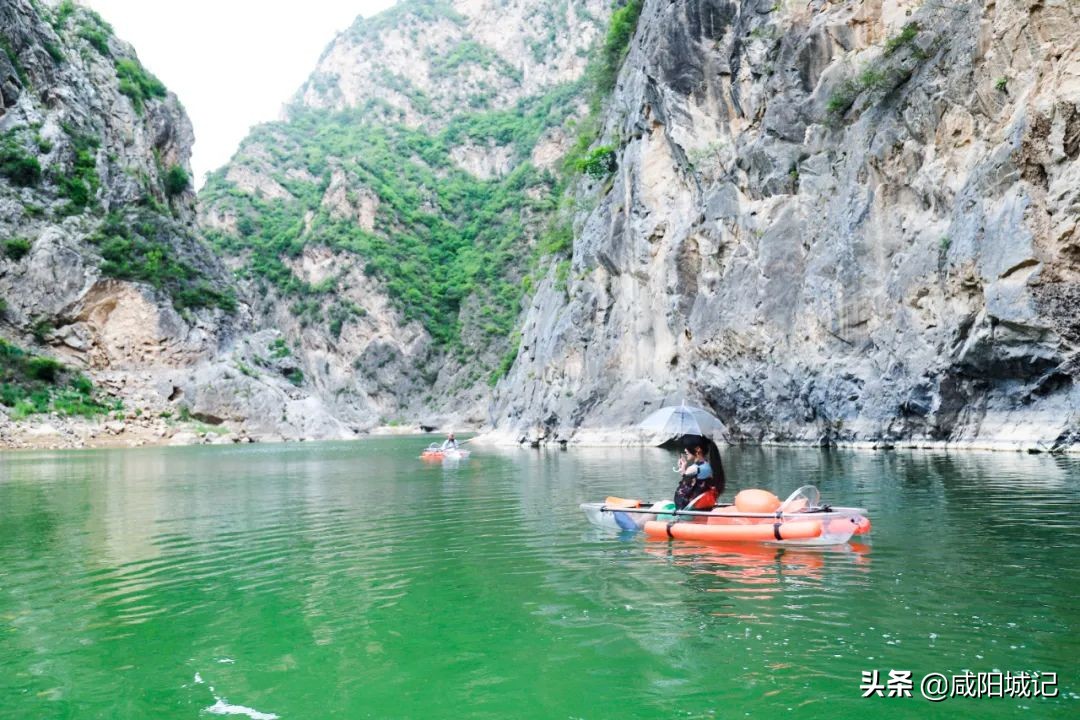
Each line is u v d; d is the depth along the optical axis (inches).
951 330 940.6
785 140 1322.6
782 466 815.7
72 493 774.5
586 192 2146.9
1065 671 207.3
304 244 5083.7
